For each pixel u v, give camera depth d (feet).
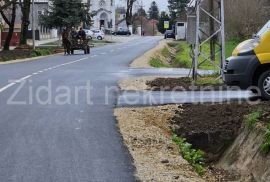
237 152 37.29
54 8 225.35
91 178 28.30
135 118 46.01
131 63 120.57
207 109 48.96
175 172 29.89
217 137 42.50
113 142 36.83
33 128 41.32
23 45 180.34
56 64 115.03
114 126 42.39
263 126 35.40
